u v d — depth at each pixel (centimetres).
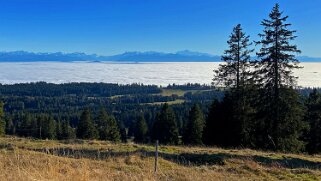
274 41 3175
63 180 845
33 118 8750
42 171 929
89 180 888
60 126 8100
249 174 1480
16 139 2481
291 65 3166
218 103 3925
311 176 1468
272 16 3173
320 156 2150
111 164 1477
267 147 3178
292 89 3188
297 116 3191
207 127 3988
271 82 3203
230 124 3606
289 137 3177
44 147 2066
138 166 1490
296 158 1938
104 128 6844
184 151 2055
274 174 1491
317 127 4012
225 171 1521
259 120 3297
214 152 2006
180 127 7844
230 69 3672
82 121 6612
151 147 2161
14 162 1185
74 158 1567
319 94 4372
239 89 3609
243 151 2141
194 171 1430
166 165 1596
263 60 3212
